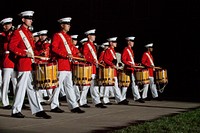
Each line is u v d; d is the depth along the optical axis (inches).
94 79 410.6
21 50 302.8
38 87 303.9
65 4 845.2
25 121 294.0
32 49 311.0
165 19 743.1
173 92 703.1
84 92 412.5
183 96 654.5
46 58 328.8
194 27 715.4
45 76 300.5
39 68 301.3
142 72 475.5
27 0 888.9
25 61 305.7
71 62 361.1
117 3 791.7
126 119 318.3
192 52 712.4
